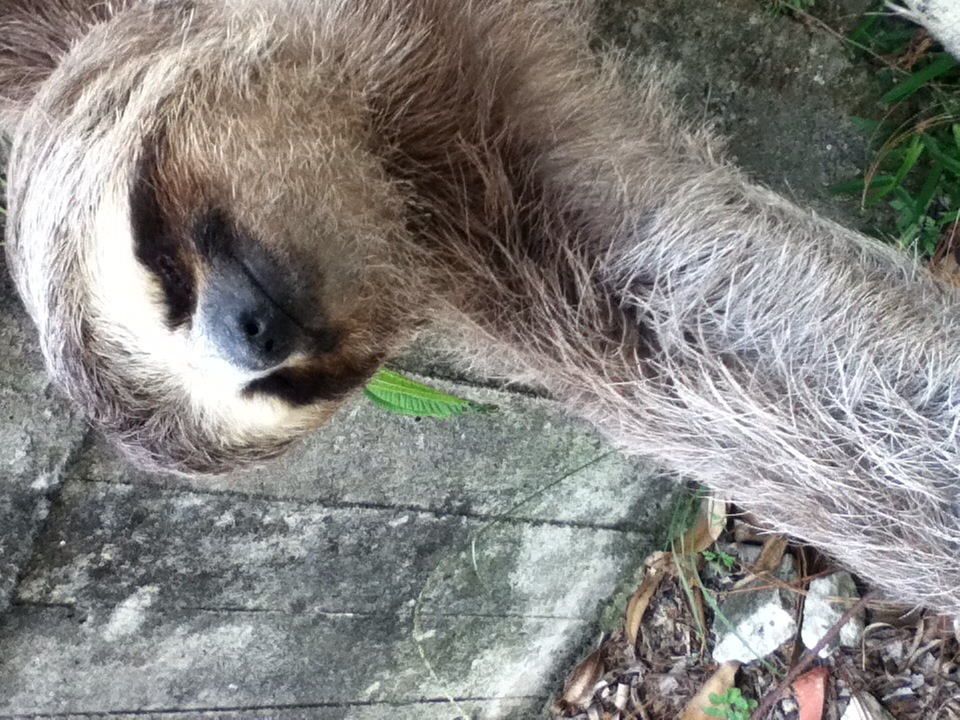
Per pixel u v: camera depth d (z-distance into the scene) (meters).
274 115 0.22
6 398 0.27
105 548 0.30
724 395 0.26
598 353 0.27
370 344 0.24
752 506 0.28
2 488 0.27
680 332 0.26
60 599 0.30
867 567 0.27
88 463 0.28
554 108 0.26
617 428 0.28
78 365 0.24
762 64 0.31
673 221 0.26
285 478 0.31
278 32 0.23
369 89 0.24
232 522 0.31
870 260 0.26
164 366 0.23
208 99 0.22
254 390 0.23
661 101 0.27
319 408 0.24
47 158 0.23
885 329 0.26
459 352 0.29
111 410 0.24
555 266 0.27
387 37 0.24
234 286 0.21
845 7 0.31
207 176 0.21
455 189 0.26
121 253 0.22
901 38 0.31
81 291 0.23
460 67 0.25
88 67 0.24
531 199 0.27
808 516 0.27
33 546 0.28
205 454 0.24
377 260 0.23
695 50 0.30
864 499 0.26
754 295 0.26
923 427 0.26
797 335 0.26
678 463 0.28
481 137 0.26
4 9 0.26
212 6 0.24
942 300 0.26
